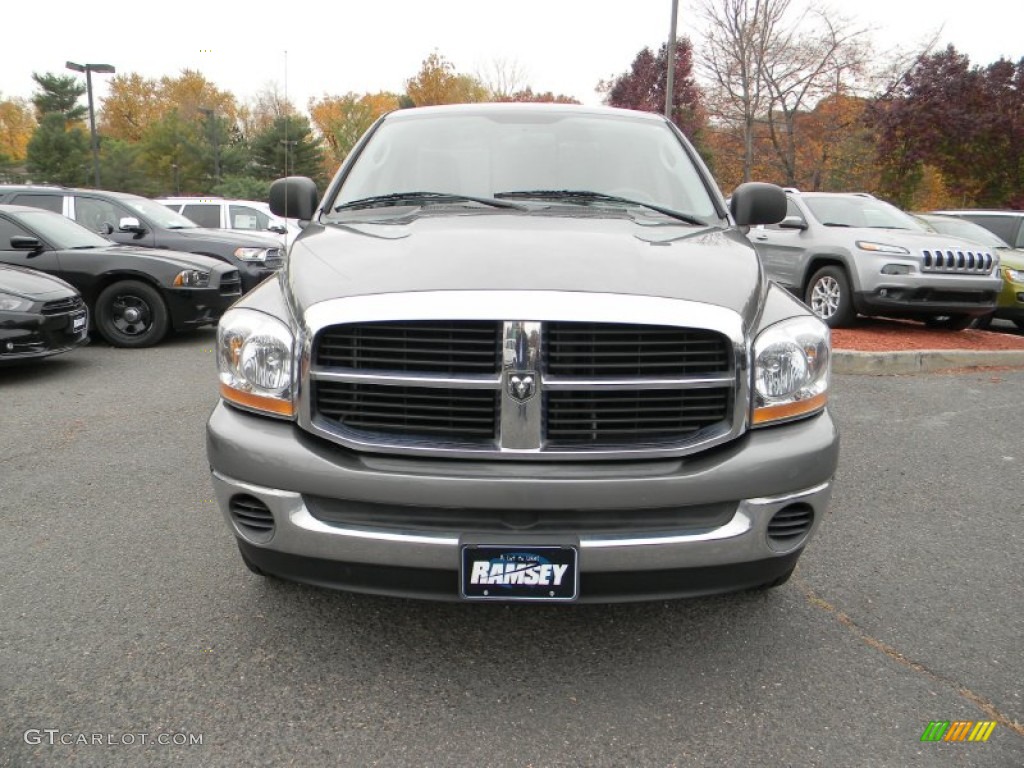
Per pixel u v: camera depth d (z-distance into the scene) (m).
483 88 49.38
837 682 2.57
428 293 2.31
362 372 2.32
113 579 3.18
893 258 8.74
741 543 2.36
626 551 2.29
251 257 10.36
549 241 2.69
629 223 3.08
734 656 2.72
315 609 2.97
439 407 2.32
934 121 23.52
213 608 2.96
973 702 2.48
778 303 2.61
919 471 4.79
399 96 54.94
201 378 7.02
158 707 2.38
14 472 4.44
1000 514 4.11
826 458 2.45
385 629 2.85
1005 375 7.74
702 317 2.31
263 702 2.41
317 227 3.21
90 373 7.23
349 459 2.33
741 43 23.98
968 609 3.09
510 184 3.48
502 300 2.27
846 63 24.47
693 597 2.41
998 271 9.04
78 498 4.05
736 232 3.23
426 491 2.26
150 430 5.30
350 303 2.32
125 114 64.88
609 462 2.31
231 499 2.47
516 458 2.28
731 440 2.37
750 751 2.23
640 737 2.29
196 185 51.50
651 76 37.03
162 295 8.70
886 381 7.34
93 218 10.47
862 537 3.78
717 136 28.25
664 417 2.35
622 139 3.77
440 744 2.24
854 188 27.70
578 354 2.29
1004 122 22.77
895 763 2.20
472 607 3.01
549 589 2.30
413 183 3.53
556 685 2.53
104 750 2.19
